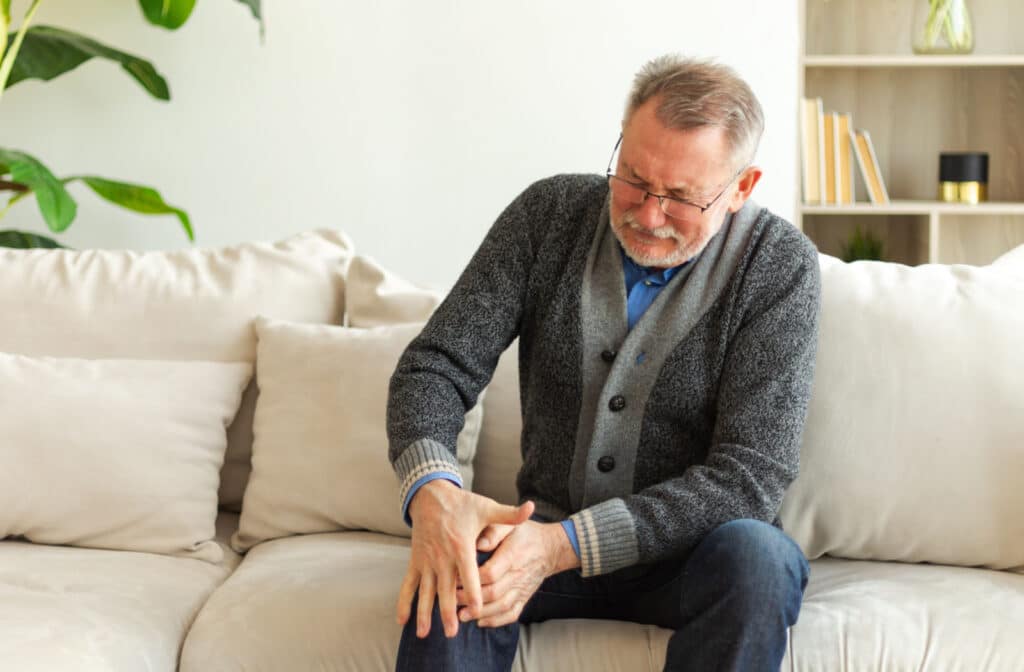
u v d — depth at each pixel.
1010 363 1.57
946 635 1.39
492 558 1.31
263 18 2.66
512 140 2.69
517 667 1.41
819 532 1.60
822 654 1.37
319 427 1.80
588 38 2.64
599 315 1.51
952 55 3.27
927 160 3.57
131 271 2.04
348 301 2.02
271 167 2.72
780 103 2.62
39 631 1.41
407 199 2.72
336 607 1.46
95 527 1.75
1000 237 3.56
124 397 1.81
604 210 1.55
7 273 2.03
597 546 1.34
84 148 2.71
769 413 1.42
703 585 1.29
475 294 1.56
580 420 1.52
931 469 1.56
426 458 1.39
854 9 3.53
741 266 1.48
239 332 1.97
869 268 1.70
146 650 1.44
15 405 1.77
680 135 1.38
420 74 2.68
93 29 2.67
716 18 2.61
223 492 1.96
